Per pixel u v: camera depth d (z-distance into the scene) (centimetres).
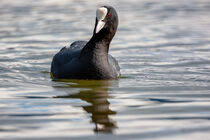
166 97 1127
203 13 2883
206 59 1686
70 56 1389
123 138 805
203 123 893
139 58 1727
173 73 1460
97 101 1085
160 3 3419
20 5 3281
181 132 838
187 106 1032
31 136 818
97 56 1322
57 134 828
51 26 2430
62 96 1138
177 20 2630
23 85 1273
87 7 3186
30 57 1733
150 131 845
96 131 845
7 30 2306
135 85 1280
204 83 1298
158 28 2386
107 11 1314
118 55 1781
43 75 1433
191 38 2120
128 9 3103
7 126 880
